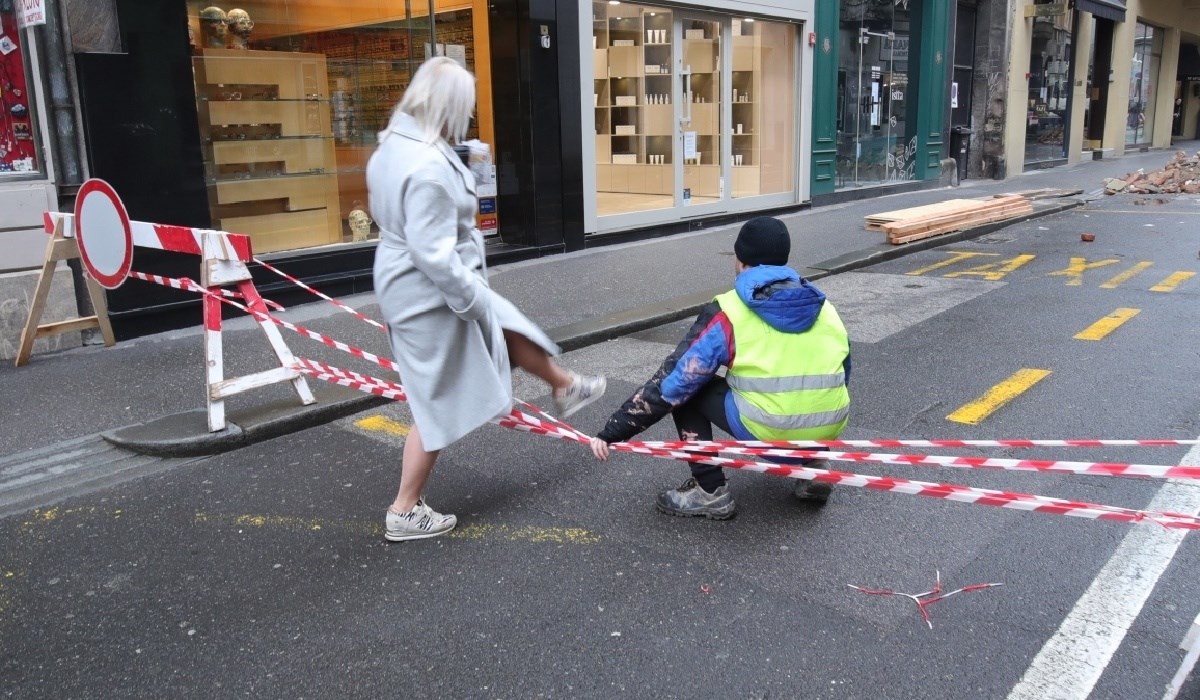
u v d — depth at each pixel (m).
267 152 8.05
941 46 17.64
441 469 4.52
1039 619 3.07
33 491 4.32
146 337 6.97
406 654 2.98
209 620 3.22
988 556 3.51
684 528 3.82
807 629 3.06
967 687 2.73
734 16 12.69
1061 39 22.48
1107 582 3.29
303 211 8.42
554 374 4.05
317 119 8.45
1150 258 9.82
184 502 4.20
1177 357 6.05
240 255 4.96
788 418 3.53
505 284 8.74
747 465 3.52
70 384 5.81
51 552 3.75
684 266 9.56
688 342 3.66
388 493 4.27
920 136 17.77
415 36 9.30
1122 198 15.98
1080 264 9.60
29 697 2.82
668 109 11.86
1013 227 12.61
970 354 6.30
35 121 6.49
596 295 8.21
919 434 4.83
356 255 8.52
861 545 3.63
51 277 6.15
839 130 15.58
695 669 2.86
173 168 7.08
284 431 5.05
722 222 12.88
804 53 13.92
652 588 3.35
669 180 12.03
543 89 9.95
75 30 6.50
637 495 4.17
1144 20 27.50
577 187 10.55
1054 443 3.20
